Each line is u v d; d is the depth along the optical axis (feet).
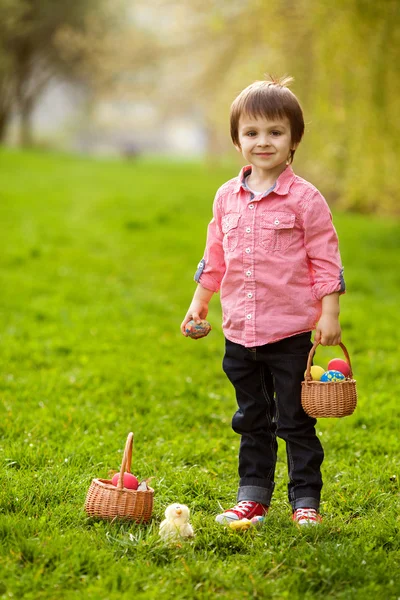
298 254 12.11
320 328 11.80
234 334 12.42
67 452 15.24
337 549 10.96
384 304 32.50
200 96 78.54
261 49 54.80
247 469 12.67
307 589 10.07
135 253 41.68
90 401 18.99
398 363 23.44
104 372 21.59
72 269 36.99
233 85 51.65
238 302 12.34
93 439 16.15
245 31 57.00
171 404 19.21
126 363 22.71
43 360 22.79
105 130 171.01
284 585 10.09
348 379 12.06
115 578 10.05
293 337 12.12
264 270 12.12
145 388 20.34
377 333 27.48
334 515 13.00
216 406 19.39
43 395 19.33
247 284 12.22
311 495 12.26
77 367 22.36
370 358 24.13
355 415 18.29
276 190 12.16
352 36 34.50
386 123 36.11
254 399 12.59
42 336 25.77
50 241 43.24
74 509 12.44
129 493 11.94
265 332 12.07
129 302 30.99
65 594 9.70
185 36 73.31
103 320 28.19
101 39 88.43
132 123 113.60
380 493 13.84
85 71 109.60
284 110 12.02
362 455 16.19
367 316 29.81
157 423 17.67
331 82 37.32
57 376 21.21
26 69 114.62
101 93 93.61
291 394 12.17
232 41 66.18
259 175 12.51
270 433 12.75
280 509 13.10
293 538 11.42
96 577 10.14
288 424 12.30
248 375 12.56
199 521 12.23
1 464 14.32
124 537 11.23
